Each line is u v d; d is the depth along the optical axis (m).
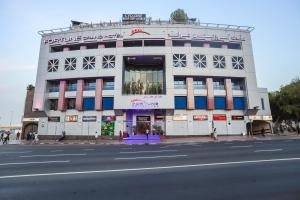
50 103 42.72
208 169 9.30
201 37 41.81
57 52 42.84
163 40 41.50
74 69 41.31
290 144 20.55
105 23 44.50
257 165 10.06
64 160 12.87
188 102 39.41
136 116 40.06
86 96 40.62
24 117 43.06
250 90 40.88
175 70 39.69
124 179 7.72
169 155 14.41
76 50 42.03
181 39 41.47
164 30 41.50
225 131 39.50
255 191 6.11
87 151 18.56
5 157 14.88
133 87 42.25
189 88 39.97
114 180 7.59
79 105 40.19
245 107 40.78
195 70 40.00
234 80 42.94
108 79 41.56
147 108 38.28
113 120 39.22
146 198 5.59
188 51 40.72
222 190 6.23
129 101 38.59
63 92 41.34
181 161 11.65
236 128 39.94
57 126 40.81
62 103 40.91
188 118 39.44
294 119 45.59
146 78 43.28
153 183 7.10
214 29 42.56
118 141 34.03
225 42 42.75
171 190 6.29
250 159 11.86
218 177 7.82
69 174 8.72
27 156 15.30
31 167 10.52
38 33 44.53
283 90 44.16
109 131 39.00
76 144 29.77
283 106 42.59
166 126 38.88
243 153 14.59
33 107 41.16
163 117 39.91
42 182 7.46
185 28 41.84
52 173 8.98
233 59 41.84
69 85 42.56
